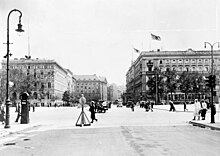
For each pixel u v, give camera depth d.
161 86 102.00
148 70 135.00
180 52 133.88
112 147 12.44
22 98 26.66
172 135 16.92
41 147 12.91
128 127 22.59
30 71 140.38
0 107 25.80
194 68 132.50
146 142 13.90
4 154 11.23
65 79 186.00
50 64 140.62
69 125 25.50
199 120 28.30
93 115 28.25
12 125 24.45
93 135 17.31
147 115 42.50
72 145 13.34
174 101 112.38
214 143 13.51
